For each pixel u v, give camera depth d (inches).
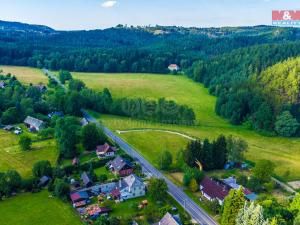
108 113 7352.4
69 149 4830.2
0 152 5017.2
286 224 3046.3
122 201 3885.3
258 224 2817.4
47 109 6865.2
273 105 6934.1
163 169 4670.3
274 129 6712.6
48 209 3688.5
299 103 7116.1
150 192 3841.0
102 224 3292.3
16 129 5915.4
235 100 7500.0
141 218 3528.5
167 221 3235.7
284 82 7490.2
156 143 5629.9
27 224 3430.1
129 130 6220.5
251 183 4202.8
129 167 4488.2
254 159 5231.3
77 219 3521.2
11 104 6692.9
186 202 3882.9
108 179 4320.9
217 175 4574.3
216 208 3681.1
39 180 4160.9
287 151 5757.9
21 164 4658.0
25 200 3860.7
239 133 6688.0
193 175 4227.4
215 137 6151.6
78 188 4082.2
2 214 3592.5
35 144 5295.3
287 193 4190.5
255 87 7839.6
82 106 7239.2
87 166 4594.0
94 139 5128.0
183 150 4840.1
